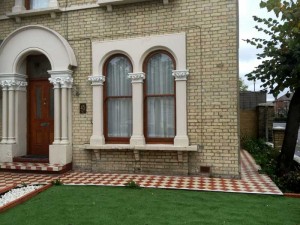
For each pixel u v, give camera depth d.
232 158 7.57
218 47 7.65
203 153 7.77
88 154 8.66
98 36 8.61
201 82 7.77
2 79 9.16
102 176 7.98
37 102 9.67
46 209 5.41
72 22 8.84
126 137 8.57
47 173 8.35
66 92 8.67
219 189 6.53
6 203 5.70
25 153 9.56
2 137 9.24
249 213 5.12
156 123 8.37
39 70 9.66
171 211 5.24
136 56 8.23
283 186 6.98
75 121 8.76
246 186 6.79
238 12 7.61
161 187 6.75
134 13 8.32
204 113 7.75
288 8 4.91
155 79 8.38
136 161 8.28
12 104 9.17
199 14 7.80
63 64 8.63
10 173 8.54
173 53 7.95
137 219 4.88
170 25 8.02
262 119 16.33
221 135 7.63
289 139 8.63
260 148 13.38
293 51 8.05
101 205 5.58
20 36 9.03
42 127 9.60
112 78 8.73
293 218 4.90
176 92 7.91
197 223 4.68
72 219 4.91
